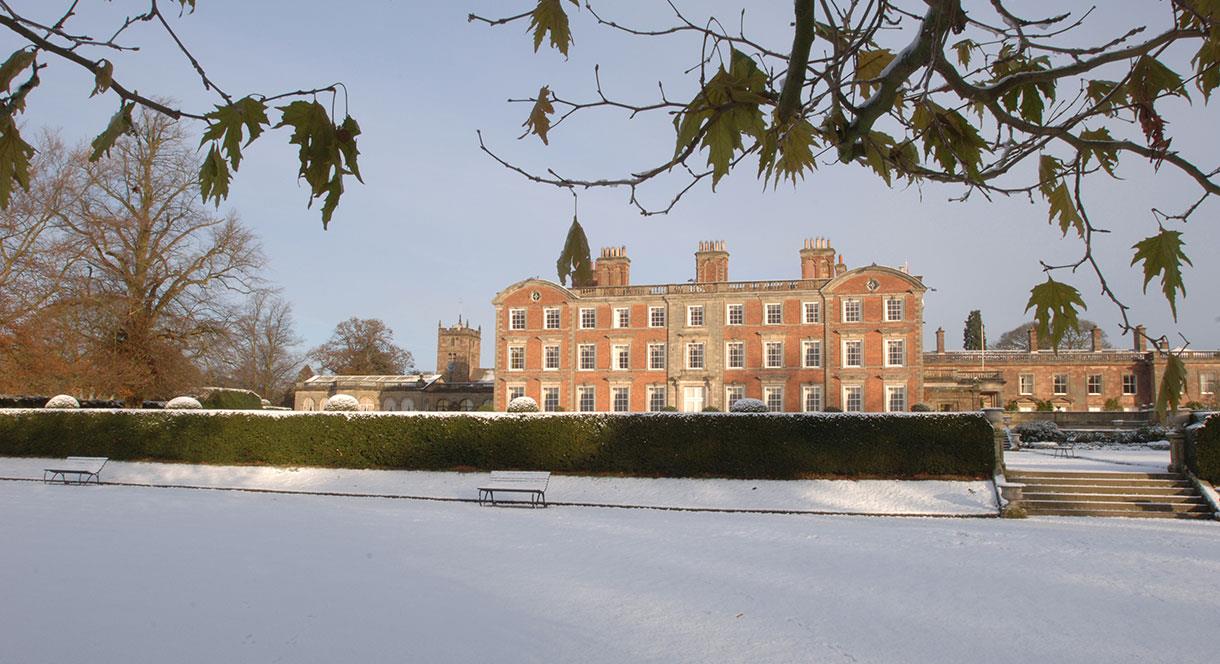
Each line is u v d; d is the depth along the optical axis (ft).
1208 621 32.76
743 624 31.96
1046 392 197.36
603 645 29.12
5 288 102.83
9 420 101.30
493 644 29.09
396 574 41.16
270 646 28.48
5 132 6.46
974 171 7.55
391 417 89.76
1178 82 7.00
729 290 168.45
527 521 63.57
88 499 74.18
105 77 6.50
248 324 133.69
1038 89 7.89
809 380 162.20
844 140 7.16
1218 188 6.40
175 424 95.30
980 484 74.18
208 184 6.12
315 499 77.36
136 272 118.93
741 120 6.20
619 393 172.04
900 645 29.30
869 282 161.07
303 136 6.21
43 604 34.17
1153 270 6.64
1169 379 6.66
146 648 28.12
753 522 64.13
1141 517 67.46
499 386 177.58
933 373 182.70
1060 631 31.24
